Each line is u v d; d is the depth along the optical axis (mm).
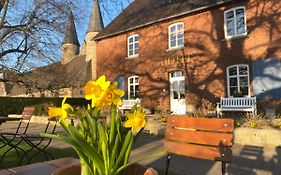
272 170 6055
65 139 1669
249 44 17547
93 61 41875
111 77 25656
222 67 18594
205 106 18250
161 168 6215
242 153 7695
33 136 6105
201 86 19469
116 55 25469
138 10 26109
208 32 19422
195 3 20562
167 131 4293
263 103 16641
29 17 15289
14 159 6633
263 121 10773
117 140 1683
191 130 4027
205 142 3838
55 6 15078
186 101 20000
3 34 15281
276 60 16406
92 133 1736
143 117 1719
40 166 2648
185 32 20641
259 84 16938
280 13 16453
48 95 32438
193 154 3891
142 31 23484
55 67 18875
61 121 1776
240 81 17859
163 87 21641
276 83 16297
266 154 7539
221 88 18500
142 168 1798
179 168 6223
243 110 16422
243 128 9328
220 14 18969
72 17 15555
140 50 23531
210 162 6691
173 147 4125
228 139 3650
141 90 23109
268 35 16828
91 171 1699
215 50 19000
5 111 26578
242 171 6008
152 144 9242
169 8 22422
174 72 21344
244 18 18031
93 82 1713
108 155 1672
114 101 1705
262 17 17125
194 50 20031
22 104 27406
